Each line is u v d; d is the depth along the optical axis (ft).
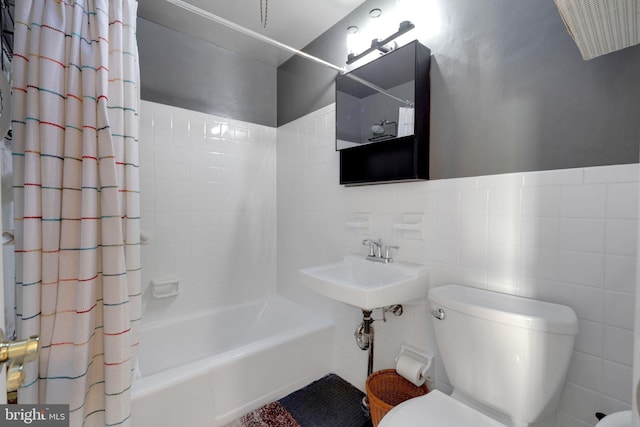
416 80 4.22
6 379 1.39
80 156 2.97
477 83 3.84
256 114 7.49
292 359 5.41
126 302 3.19
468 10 3.95
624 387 2.78
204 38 6.61
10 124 2.73
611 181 2.85
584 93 3.00
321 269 4.84
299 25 6.14
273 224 7.79
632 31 2.47
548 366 2.77
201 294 6.73
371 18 4.98
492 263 3.69
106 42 3.14
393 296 3.89
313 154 6.56
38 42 2.76
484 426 2.83
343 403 5.13
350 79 5.28
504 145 3.59
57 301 2.85
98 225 3.07
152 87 6.02
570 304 3.10
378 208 5.13
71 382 2.81
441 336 3.53
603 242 2.90
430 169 4.39
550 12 3.23
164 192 6.20
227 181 7.06
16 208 2.73
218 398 4.51
